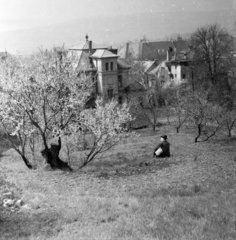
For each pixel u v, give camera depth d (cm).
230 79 8538
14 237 1024
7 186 1600
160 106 7931
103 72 6638
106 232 1026
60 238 988
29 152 3152
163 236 962
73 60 2716
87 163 2819
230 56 9062
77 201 1430
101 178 2025
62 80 2525
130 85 7188
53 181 1936
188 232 986
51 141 2783
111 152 3478
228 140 4062
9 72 2456
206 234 953
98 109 2720
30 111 2445
